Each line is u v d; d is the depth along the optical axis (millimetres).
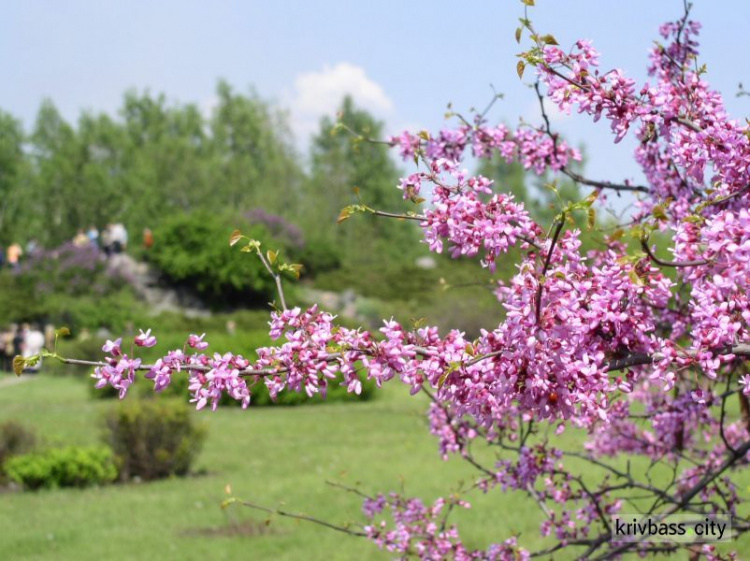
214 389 2639
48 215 57969
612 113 2926
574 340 2488
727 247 2309
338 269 58281
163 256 45594
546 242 2725
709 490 4691
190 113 77438
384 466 13703
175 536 9641
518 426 4977
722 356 2510
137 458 13750
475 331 29859
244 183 64812
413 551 4871
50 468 12883
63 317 41000
